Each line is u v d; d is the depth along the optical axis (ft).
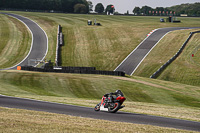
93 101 58.65
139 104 59.16
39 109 40.93
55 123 28.02
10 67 178.29
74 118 32.89
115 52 217.56
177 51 208.64
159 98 93.66
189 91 115.96
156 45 228.02
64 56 213.66
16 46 231.09
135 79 134.31
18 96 59.06
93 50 225.56
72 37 266.98
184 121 37.76
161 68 171.01
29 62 193.77
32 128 24.68
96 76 131.95
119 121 33.86
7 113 33.14
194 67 173.27
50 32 284.20
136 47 226.79
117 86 108.99
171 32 270.87
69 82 110.32
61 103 50.98
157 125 32.91
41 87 96.48
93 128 26.53
